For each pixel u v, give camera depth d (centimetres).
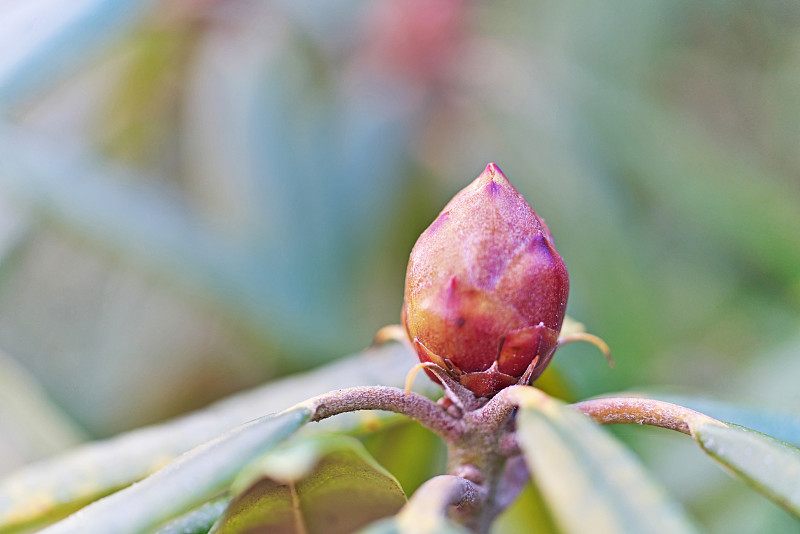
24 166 46
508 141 60
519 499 30
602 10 59
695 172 55
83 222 47
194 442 29
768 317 51
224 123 56
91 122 57
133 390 57
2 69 38
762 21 60
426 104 62
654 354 50
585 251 54
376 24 61
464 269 24
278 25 58
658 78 62
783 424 27
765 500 34
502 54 62
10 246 50
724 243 54
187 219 49
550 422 22
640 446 37
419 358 24
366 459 24
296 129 57
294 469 24
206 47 58
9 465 36
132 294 59
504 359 24
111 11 41
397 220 59
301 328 49
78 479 28
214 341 58
